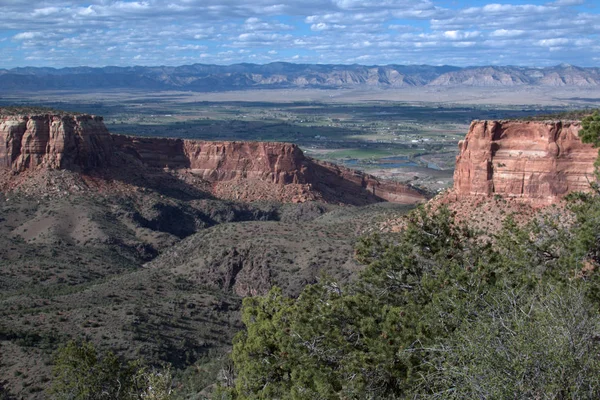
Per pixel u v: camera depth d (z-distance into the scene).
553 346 19.14
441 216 33.91
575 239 30.52
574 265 29.09
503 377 19.02
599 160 34.94
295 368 30.58
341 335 29.61
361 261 35.34
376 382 26.73
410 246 33.12
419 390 24.12
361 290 33.03
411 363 25.20
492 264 30.77
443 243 32.97
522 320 20.62
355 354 27.39
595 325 20.31
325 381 28.17
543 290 24.83
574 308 20.95
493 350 19.73
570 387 18.23
